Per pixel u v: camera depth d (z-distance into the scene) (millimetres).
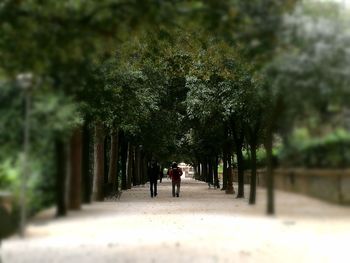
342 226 8008
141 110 22797
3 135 8195
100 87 15492
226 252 8086
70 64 7863
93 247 8500
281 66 7277
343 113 7520
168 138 33719
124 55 16078
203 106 22547
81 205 13000
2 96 8117
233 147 30266
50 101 8289
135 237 9820
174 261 7371
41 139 8445
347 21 6945
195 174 78375
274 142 10453
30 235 8891
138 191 35062
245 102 19094
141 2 6867
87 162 16875
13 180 8516
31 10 7145
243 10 6965
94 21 7035
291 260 7176
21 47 7387
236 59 14789
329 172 8117
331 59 6965
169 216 14398
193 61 19984
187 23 8109
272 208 9312
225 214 14195
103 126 24469
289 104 7730
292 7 6961
